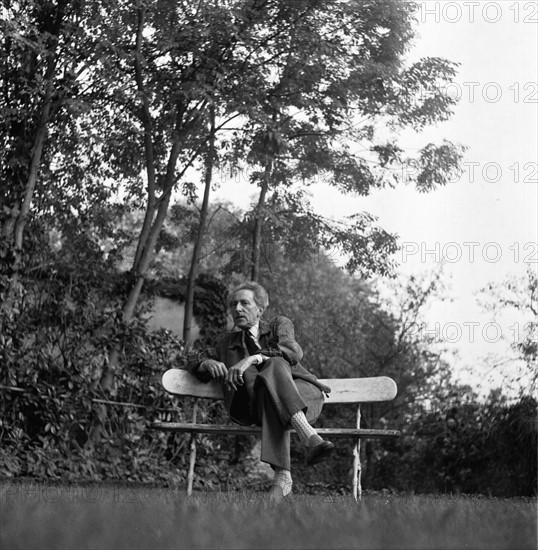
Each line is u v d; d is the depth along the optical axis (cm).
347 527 177
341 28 1121
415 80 1175
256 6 1055
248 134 1115
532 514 225
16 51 897
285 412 420
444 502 393
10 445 810
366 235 1267
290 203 1274
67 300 906
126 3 962
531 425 1070
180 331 1284
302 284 1862
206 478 1025
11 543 135
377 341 1442
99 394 899
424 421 1268
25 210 908
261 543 148
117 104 1027
